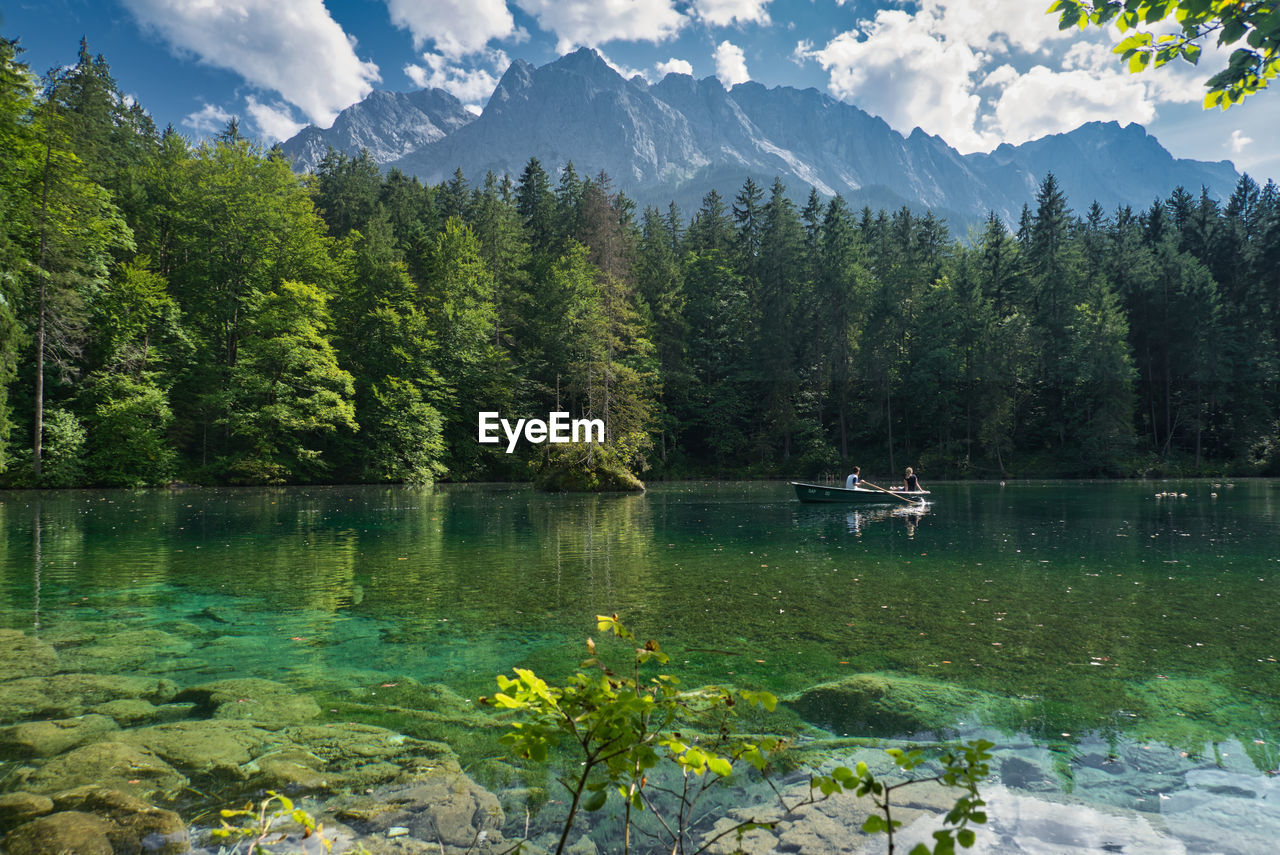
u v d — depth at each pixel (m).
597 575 9.30
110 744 3.78
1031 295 50.34
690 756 1.80
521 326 47.94
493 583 8.70
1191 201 65.25
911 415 49.97
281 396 33.00
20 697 4.58
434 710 4.43
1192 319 46.50
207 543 12.45
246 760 3.63
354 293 40.66
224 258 34.75
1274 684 4.81
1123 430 44.78
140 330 29.95
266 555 11.07
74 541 12.53
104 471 28.23
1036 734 3.98
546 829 3.00
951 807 3.13
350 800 3.23
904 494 22.33
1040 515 18.59
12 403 27.27
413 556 11.05
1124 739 3.91
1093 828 2.93
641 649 1.90
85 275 28.50
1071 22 3.07
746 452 50.62
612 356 42.22
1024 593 8.02
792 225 56.03
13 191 24.59
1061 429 47.59
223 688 4.78
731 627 6.47
